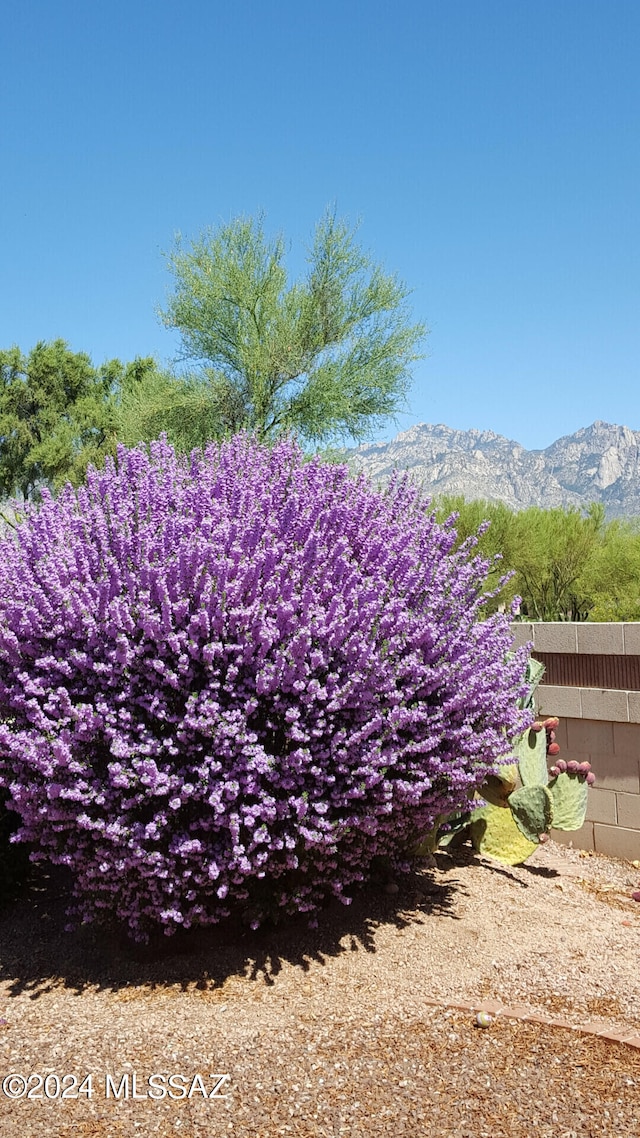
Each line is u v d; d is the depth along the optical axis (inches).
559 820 214.5
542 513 991.6
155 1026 132.1
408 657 148.0
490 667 163.5
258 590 144.4
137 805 140.6
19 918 175.8
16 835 146.6
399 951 158.7
